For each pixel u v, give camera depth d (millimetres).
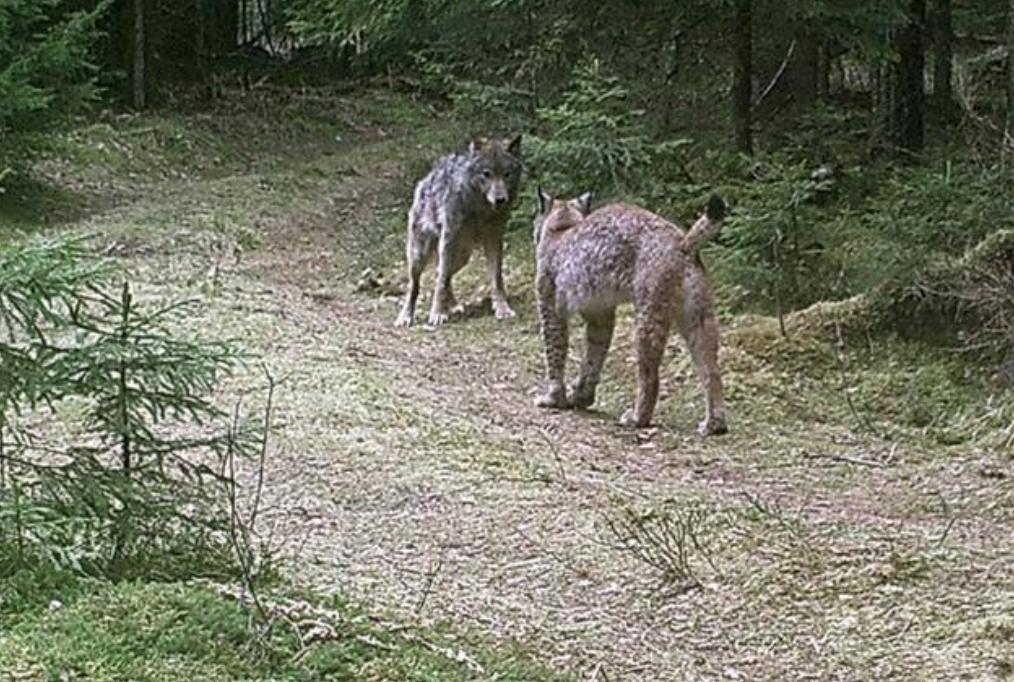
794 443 11180
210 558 8977
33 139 16766
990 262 11930
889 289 12055
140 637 7363
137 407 8719
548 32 14680
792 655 9047
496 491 10164
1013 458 10945
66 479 8484
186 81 26203
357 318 13570
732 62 14023
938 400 11539
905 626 9188
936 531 9961
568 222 11781
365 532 9734
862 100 18312
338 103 27172
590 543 9695
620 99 14086
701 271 11328
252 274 14758
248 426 9492
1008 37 13594
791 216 12523
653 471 10719
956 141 15164
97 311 12172
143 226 15969
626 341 12430
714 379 11297
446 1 14750
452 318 13500
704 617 9250
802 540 9758
